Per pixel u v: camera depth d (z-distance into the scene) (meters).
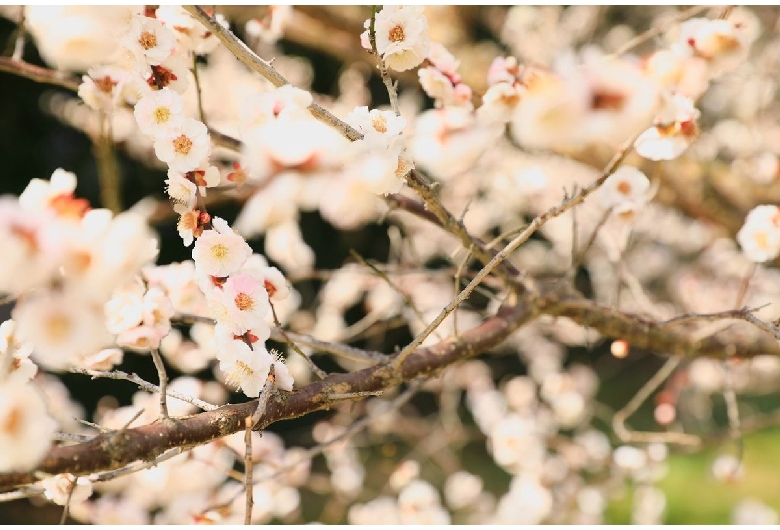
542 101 0.55
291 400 0.72
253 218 0.61
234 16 1.11
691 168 1.51
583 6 1.72
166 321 0.70
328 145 0.61
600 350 2.80
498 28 1.84
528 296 0.87
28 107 2.26
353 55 1.48
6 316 0.78
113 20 0.68
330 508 1.60
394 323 1.18
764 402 2.63
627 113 0.56
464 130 0.78
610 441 2.21
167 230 1.97
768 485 2.11
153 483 0.91
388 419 1.55
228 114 1.44
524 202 1.52
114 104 0.76
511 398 1.94
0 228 0.59
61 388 1.17
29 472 0.64
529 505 1.40
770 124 1.70
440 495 1.87
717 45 0.65
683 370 1.72
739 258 1.72
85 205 0.62
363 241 2.29
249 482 0.67
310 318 1.39
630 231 0.93
